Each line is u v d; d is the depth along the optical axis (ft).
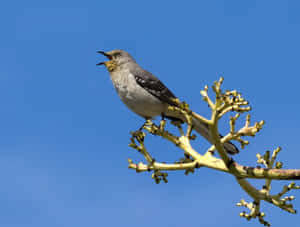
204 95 27.48
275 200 26.78
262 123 27.27
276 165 27.50
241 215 27.99
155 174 29.71
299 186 26.55
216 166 26.84
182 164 28.35
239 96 26.89
